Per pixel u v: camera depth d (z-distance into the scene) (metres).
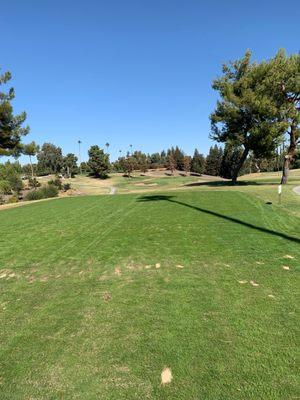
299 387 3.45
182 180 78.62
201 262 7.39
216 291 5.79
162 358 3.99
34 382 3.71
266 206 14.85
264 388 3.45
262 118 33.78
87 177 98.12
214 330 4.52
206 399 3.35
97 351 4.21
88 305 5.51
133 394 3.47
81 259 8.12
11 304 5.75
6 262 8.27
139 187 65.69
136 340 4.39
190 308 5.18
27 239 10.73
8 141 27.55
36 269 7.61
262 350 4.05
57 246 9.54
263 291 5.70
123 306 5.39
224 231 10.13
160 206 16.23
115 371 3.82
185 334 4.46
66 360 4.07
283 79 31.47
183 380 3.62
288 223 11.09
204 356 3.99
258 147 34.91
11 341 4.54
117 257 8.11
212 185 38.97
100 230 11.35
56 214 15.88
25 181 82.00
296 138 32.47
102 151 94.31
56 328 4.82
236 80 36.00
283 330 4.46
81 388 3.59
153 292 5.88
